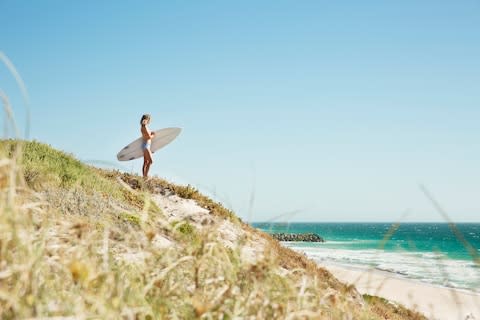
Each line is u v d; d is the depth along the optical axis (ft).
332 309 11.25
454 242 298.97
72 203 27.27
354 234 481.05
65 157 49.19
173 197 57.11
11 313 7.49
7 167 9.13
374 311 32.50
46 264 8.95
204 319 8.86
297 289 11.05
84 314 7.77
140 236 11.51
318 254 177.27
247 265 10.32
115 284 8.88
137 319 8.58
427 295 61.46
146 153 57.26
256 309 9.03
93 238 10.71
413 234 472.85
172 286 9.87
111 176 53.67
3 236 8.38
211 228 10.94
